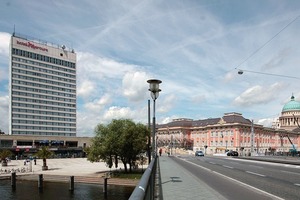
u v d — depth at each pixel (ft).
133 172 216.95
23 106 508.53
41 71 537.65
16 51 501.97
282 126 568.00
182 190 39.78
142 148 213.46
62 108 572.10
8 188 177.27
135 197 11.07
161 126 608.19
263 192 39.58
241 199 34.12
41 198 152.05
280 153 309.63
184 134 538.47
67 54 584.40
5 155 289.94
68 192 163.63
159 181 50.16
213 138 483.92
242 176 62.03
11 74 495.41
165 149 457.68
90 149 220.23
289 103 566.77
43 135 484.33
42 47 541.34
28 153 414.21
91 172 225.56
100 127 219.82
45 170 243.81
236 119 453.58
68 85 585.22
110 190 165.58
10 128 491.31
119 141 207.51
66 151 457.68
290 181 52.75
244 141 449.48
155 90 61.26
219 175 63.98
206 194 36.58
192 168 85.87
